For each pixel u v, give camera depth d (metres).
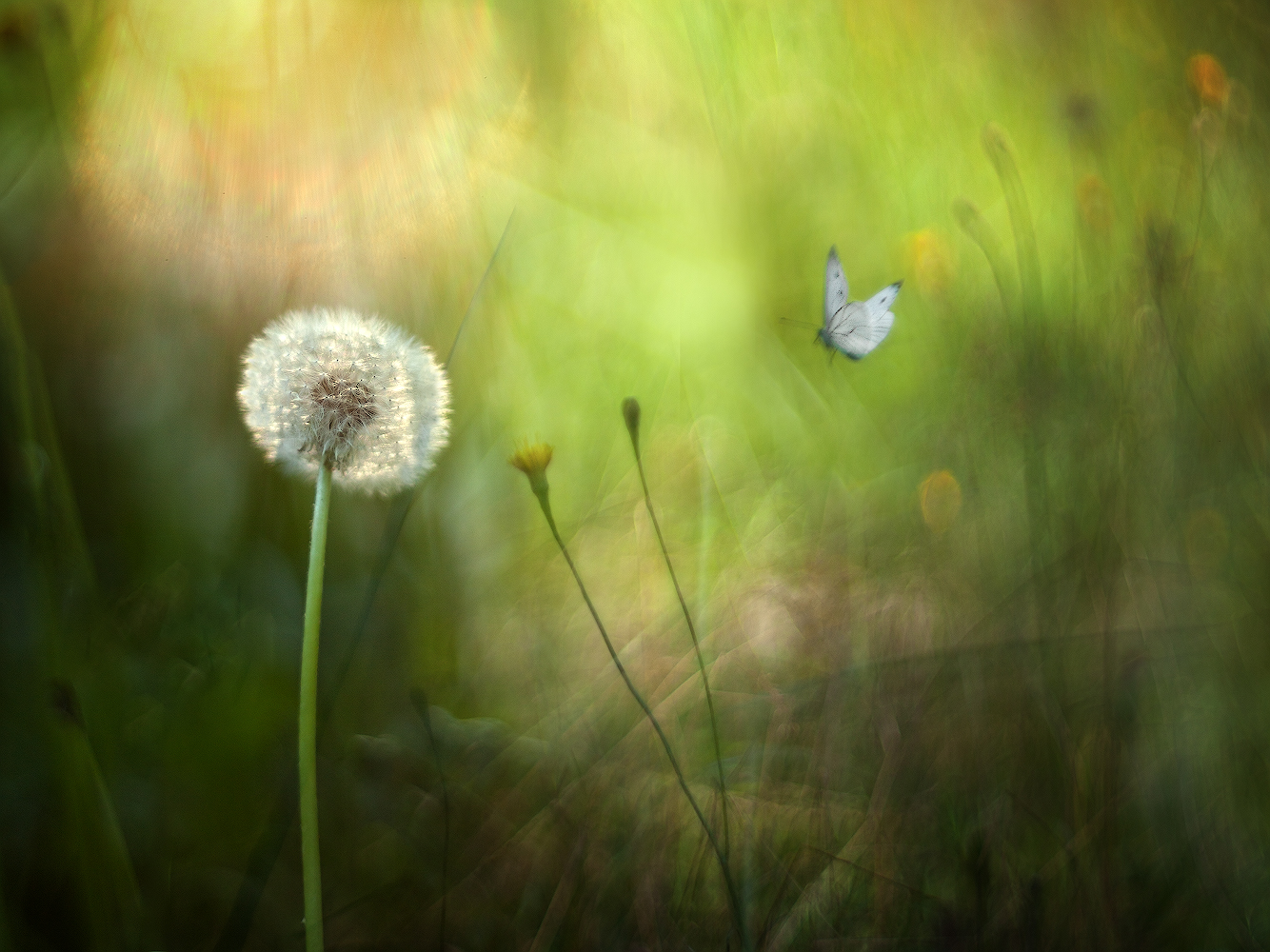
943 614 0.88
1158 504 0.89
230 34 0.93
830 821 0.82
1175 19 1.26
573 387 1.06
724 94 1.26
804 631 0.89
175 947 0.79
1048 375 0.93
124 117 0.91
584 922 0.80
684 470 1.00
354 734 0.85
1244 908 0.79
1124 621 0.87
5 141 0.90
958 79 1.32
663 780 0.84
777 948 0.79
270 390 0.76
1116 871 0.80
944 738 0.84
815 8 1.31
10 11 0.88
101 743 0.80
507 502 0.97
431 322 0.94
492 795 0.84
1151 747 0.83
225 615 0.85
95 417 0.89
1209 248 0.98
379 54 0.95
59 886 0.78
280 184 0.92
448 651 0.89
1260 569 0.88
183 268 0.91
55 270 0.90
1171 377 0.91
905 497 0.95
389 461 0.76
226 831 0.81
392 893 0.81
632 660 0.89
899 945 0.79
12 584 0.81
